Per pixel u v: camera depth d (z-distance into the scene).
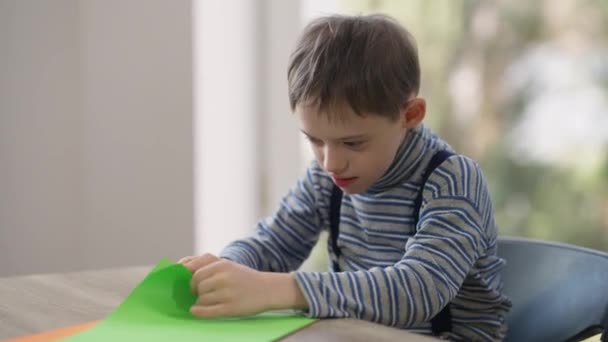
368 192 1.02
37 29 1.65
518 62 1.91
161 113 1.73
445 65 1.96
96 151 1.72
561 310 0.98
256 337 0.64
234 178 1.92
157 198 1.75
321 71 0.88
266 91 1.96
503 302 1.00
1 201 1.63
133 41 1.70
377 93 0.87
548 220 1.89
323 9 2.03
